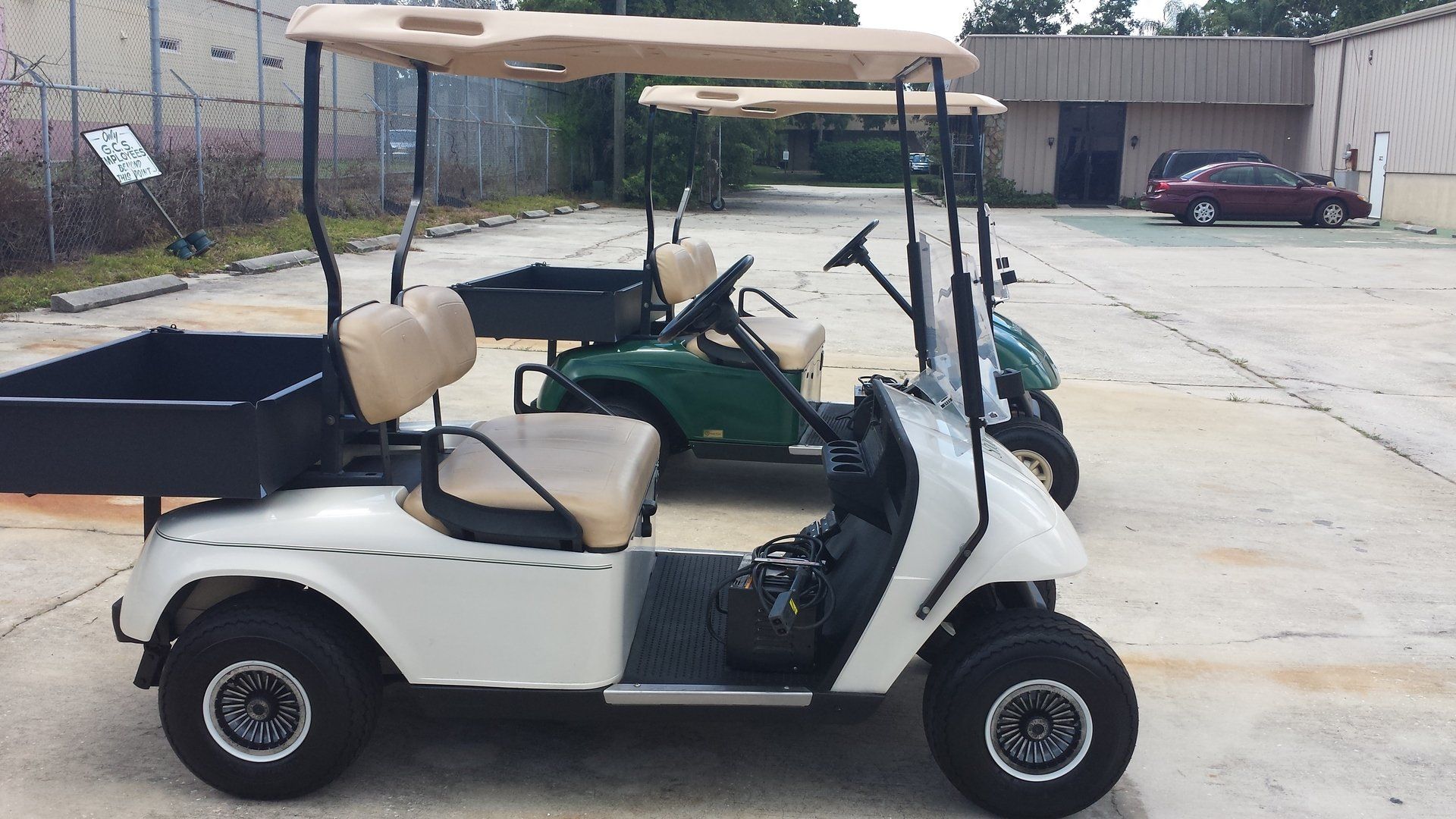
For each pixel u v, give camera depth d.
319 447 2.94
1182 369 8.62
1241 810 2.87
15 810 2.66
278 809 2.71
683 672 2.86
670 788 2.88
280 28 20.08
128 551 4.34
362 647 2.75
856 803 2.83
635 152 26.78
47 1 14.05
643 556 3.22
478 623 2.70
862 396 3.51
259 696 2.68
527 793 2.83
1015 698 2.67
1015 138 28.36
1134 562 4.66
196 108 12.76
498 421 3.48
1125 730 2.66
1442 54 21.05
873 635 2.74
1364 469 6.13
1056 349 9.26
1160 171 23.62
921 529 2.72
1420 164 21.81
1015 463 3.07
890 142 50.75
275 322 8.75
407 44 2.79
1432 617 4.17
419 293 3.26
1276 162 28.20
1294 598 4.32
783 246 16.38
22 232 10.02
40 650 3.48
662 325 5.75
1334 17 41.88
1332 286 13.09
